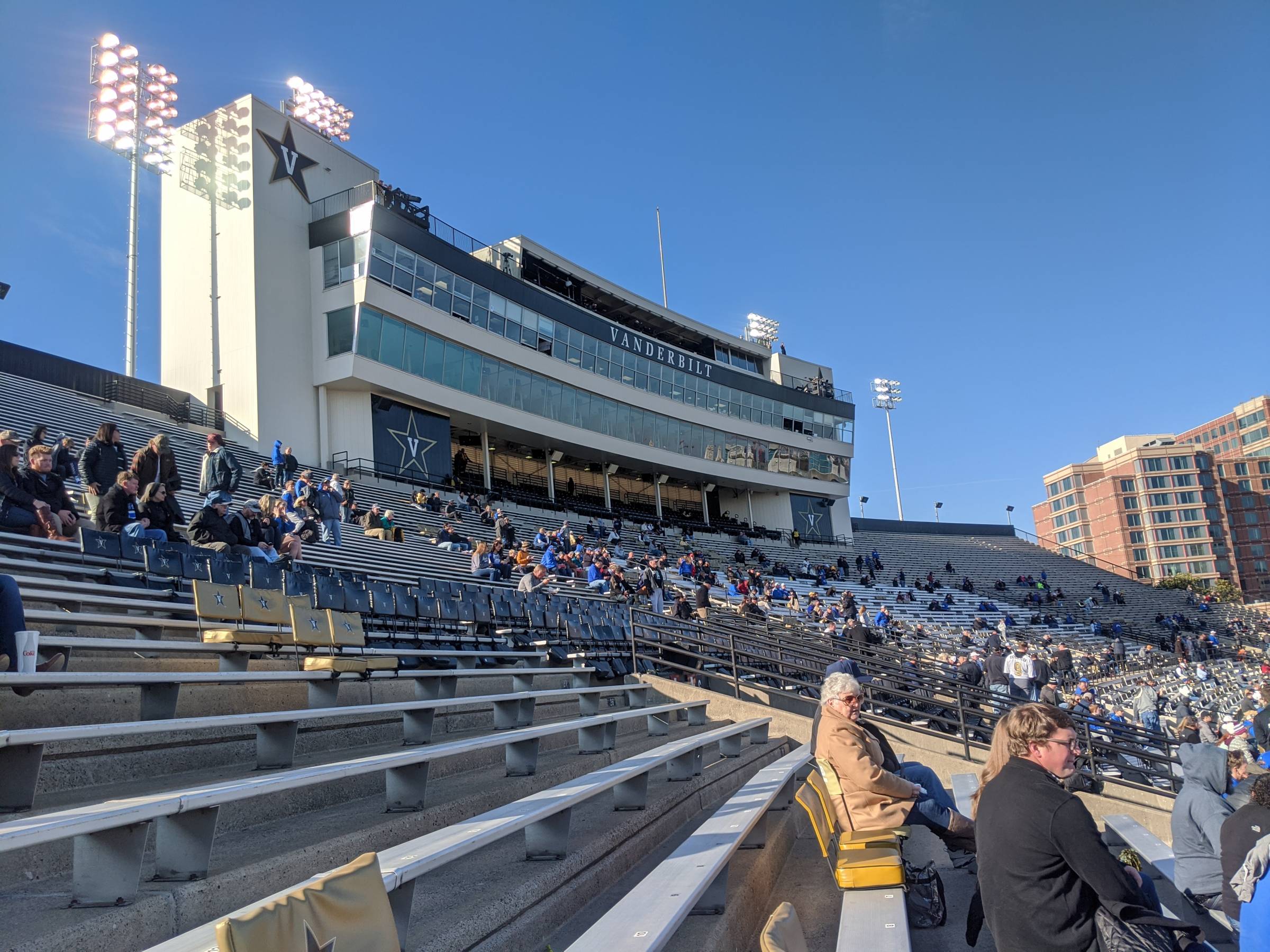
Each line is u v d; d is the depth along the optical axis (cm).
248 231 3556
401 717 801
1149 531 13238
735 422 5888
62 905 344
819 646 1695
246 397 3444
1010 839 311
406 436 3878
